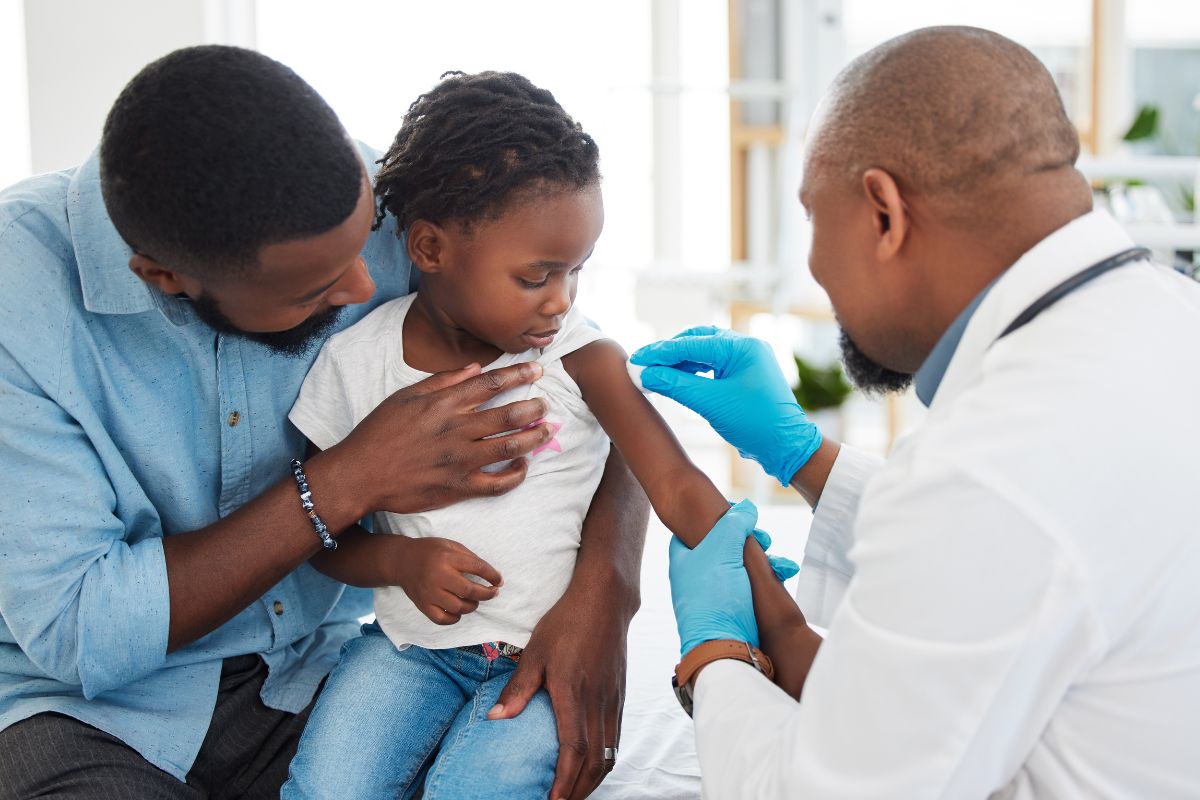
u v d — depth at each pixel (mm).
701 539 1089
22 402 976
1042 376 695
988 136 753
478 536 1110
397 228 1165
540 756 1001
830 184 817
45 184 1063
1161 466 676
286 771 1172
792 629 1032
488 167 1047
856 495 1148
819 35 3559
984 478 666
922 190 774
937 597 677
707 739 867
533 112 1067
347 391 1162
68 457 999
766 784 781
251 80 861
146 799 1037
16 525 978
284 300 940
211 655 1140
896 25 3629
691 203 3805
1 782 993
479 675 1118
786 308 3422
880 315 836
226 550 1020
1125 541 670
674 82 3572
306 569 1224
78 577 992
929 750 690
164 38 2816
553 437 1142
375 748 1052
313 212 875
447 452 1057
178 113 852
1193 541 684
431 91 1139
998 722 688
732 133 3514
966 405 711
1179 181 3635
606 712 1057
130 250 1000
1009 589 663
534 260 1067
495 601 1109
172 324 1051
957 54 768
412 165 1096
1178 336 716
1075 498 663
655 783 1131
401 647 1127
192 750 1101
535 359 1166
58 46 2795
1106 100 3566
